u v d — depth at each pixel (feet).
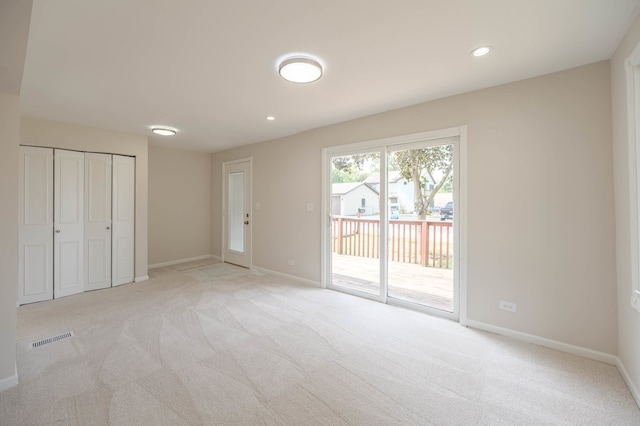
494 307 8.87
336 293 12.71
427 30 5.99
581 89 7.47
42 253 11.75
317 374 6.75
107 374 6.66
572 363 7.22
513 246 8.51
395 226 11.88
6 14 4.00
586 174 7.43
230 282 14.39
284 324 9.47
